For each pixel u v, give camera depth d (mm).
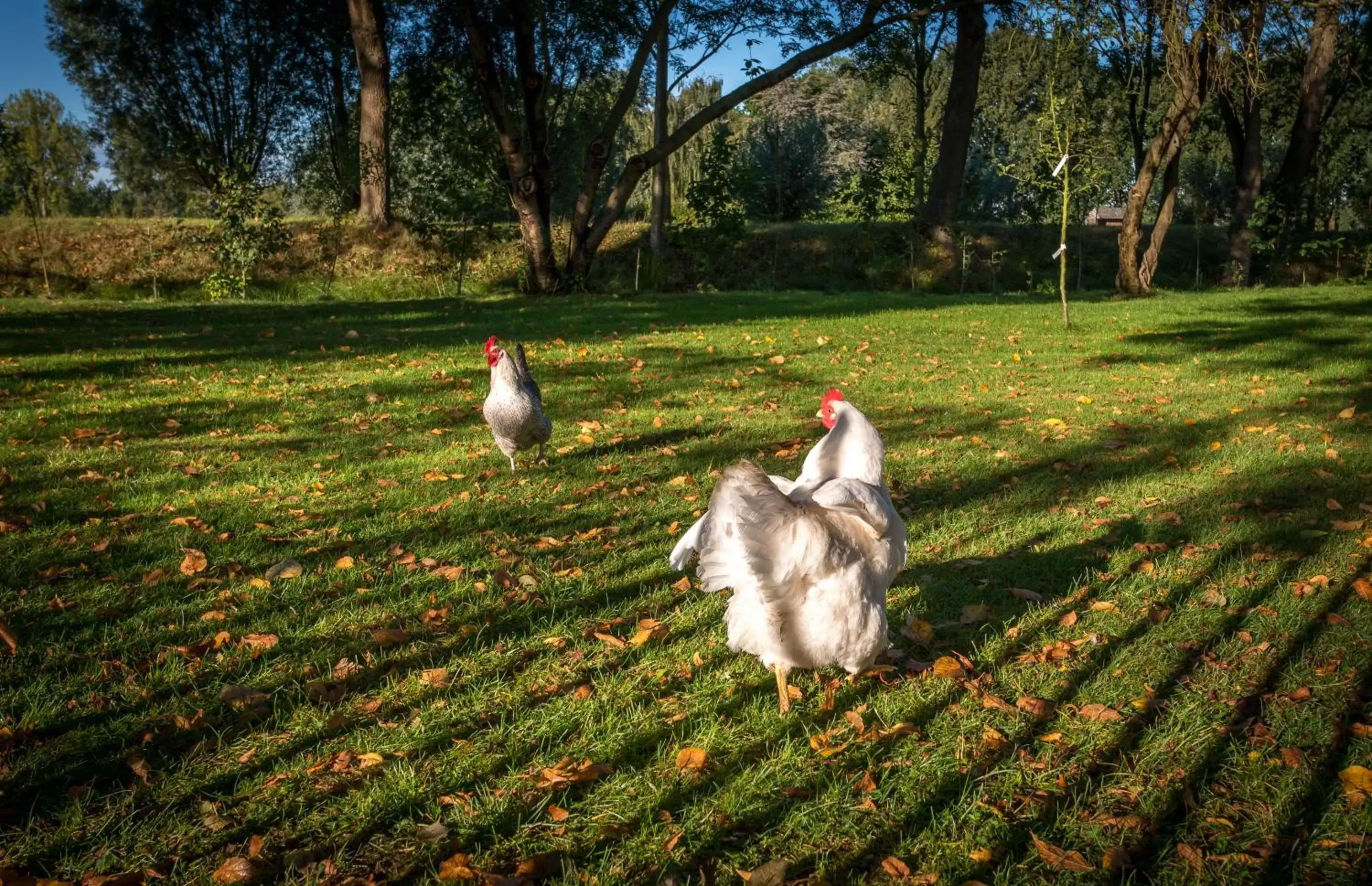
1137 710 4047
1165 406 10500
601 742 3861
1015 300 24688
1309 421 9477
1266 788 3486
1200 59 23047
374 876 3096
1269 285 32781
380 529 6395
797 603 3797
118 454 8305
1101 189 29922
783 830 3320
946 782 3592
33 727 3887
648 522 6582
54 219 31828
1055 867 3105
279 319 18734
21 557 5734
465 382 11898
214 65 36594
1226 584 5344
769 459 8305
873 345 15344
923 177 34656
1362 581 5211
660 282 30828
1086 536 6238
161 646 4652
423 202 27141
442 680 4336
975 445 8797
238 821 3363
